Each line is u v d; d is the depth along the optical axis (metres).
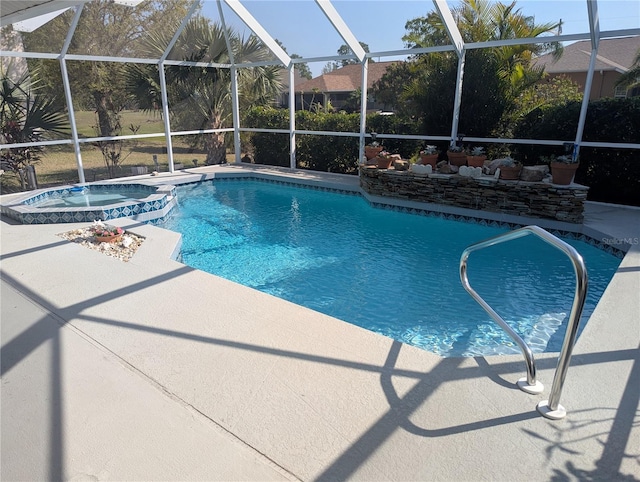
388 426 2.39
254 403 2.62
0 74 9.01
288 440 2.31
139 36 10.03
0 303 4.04
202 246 6.90
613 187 7.82
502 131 9.09
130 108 11.08
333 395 2.67
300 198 9.97
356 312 4.78
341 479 2.06
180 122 12.04
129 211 7.78
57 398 2.69
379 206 9.10
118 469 2.15
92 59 9.63
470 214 7.86
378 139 10.47
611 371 2.88
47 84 9.63
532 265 5.88
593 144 7.44
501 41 7.88
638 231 6.24
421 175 8.29
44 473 2.13
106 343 3.33
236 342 3.31
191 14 9.35
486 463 2.12
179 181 10.91
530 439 2.27
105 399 2.68
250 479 2.08
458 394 2.65
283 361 3.05
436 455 2.18
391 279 5.60
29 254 5.45
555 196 6.82
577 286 2.14
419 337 4.28
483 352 4.00
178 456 2.22
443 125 9.53
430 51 8.75
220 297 4.14
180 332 3.47
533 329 4.34
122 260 5.22
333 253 6.56
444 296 5.11
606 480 2.02
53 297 4.16
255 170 12.04
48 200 9.13
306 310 3.85
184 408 2.58
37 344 3.32
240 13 9.66
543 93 8.67
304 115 11.78
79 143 10.10
